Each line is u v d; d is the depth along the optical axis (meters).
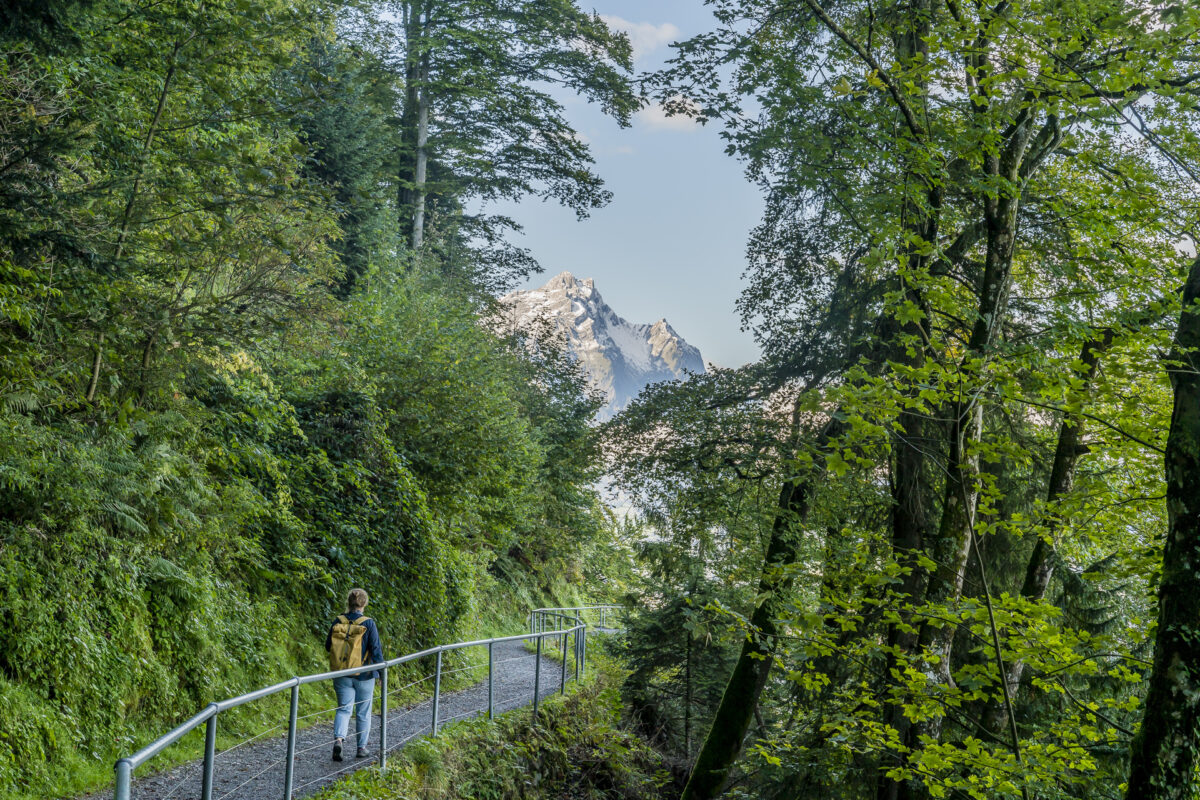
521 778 11.53
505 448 18.39
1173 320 8.24
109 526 8.78
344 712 8.94
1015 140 10.41
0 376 7.62
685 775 19.67
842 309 14.24
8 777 6.52
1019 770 7.20
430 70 30.84
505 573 28.12
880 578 8.46
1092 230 9.70
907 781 10.96
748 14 12.53
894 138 10.02
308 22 9.83
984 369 7.32
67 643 7.66
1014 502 13.67
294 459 13.72
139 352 9.36
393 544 15.45
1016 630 7.84
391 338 17.52
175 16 9.17
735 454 14.37
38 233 7.50
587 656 23.12
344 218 23.00
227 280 10.41
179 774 7.89
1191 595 5.87
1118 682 10.98
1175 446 6.07
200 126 10.06
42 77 7.91
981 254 13.95
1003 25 8.53
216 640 10.00
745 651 15.16
